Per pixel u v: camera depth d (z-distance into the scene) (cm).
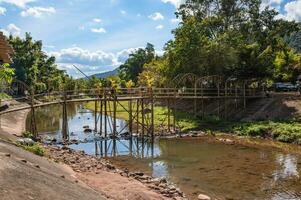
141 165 2523
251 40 5609
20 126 3719
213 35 5550
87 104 8312
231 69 4912
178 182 2088
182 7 5734
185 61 5066
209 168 2433
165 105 6059
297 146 3186
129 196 1603
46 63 9712
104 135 3675
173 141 3469
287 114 3966
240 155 2855
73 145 3225
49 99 4319
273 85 5250
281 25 5475
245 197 1836
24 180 1080
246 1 5512
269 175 2253
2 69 1709
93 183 1738
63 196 1112
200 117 4538
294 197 1842
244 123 4000
